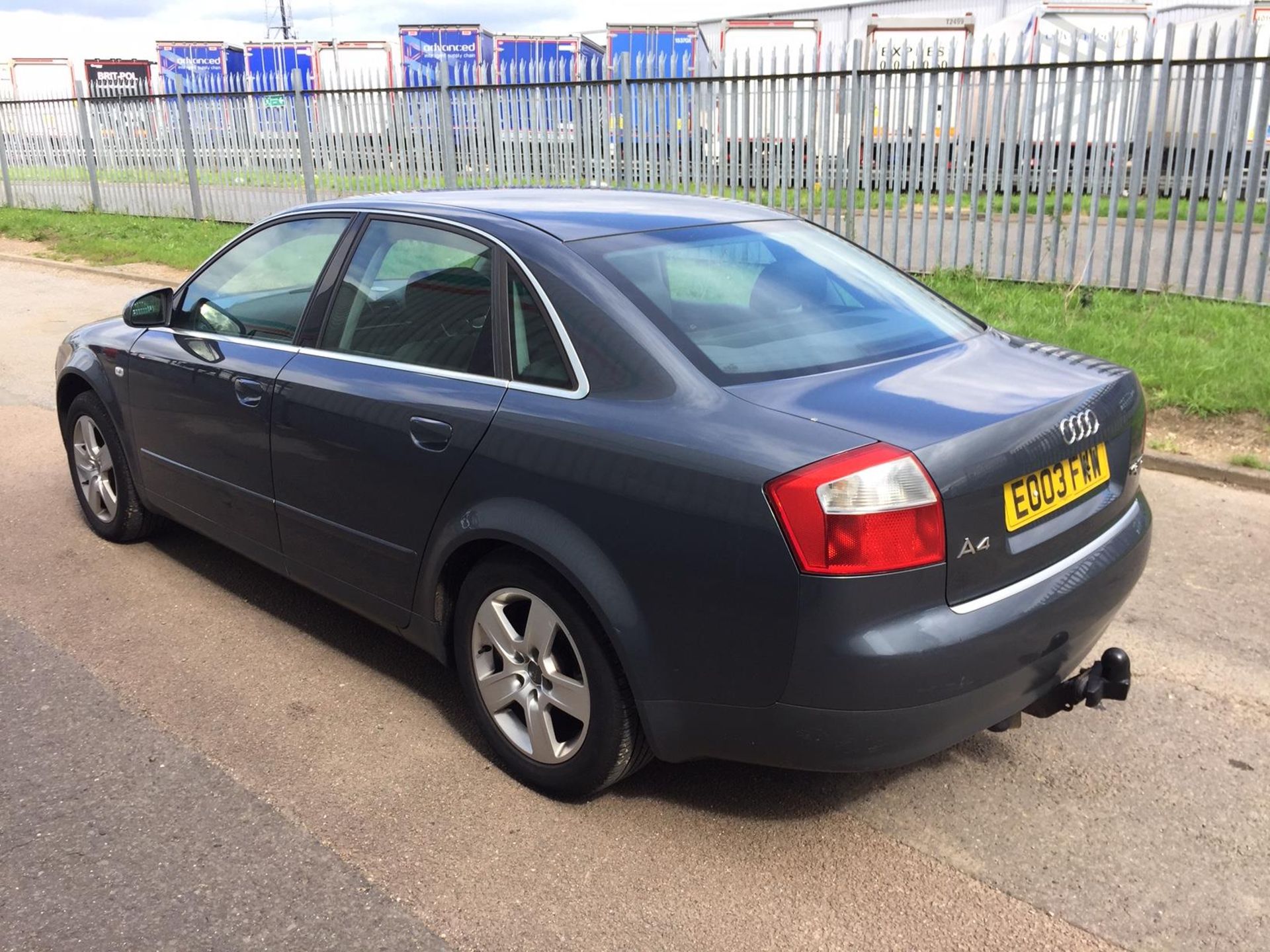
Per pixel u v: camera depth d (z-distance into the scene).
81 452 4.98
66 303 11.51
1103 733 3.35
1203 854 2.79
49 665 3.80
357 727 3.41
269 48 24.09
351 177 15.05
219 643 3.98
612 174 12.28
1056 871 2.73
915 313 3.43
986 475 2.52
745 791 3.07
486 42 21.75
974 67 9.34
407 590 3.32
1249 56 8.11
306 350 3.67
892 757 2.53
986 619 2.52
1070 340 7.47
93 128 18.50
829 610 2.38
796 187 10.75
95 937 2.50
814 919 2.56
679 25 17.95
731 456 2.50
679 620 2.60
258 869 2.74
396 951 2.47
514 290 3.09
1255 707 3.48
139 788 3.08
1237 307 8.36
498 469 2.92
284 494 3.71
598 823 2.92
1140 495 3.32
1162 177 11.09
